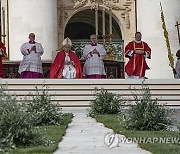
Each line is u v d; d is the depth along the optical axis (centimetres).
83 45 3297
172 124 1166
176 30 3117
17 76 2403
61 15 3322
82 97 1886
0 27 3228
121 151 806
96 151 809
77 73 2094
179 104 1916
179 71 2314
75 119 1433
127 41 3409
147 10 3166
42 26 2973
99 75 2164
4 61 2394
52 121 1229
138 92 1875
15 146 834
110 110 1541
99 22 3759
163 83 1923
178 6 3147
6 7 3141
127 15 3419
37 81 1884
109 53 2883
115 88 1900
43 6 2981
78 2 3356
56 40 3044
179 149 802
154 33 3133
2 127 852
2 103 880
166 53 3098
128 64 2134
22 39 2962
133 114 1118
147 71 3114
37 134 888
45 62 2414
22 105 915
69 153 788
